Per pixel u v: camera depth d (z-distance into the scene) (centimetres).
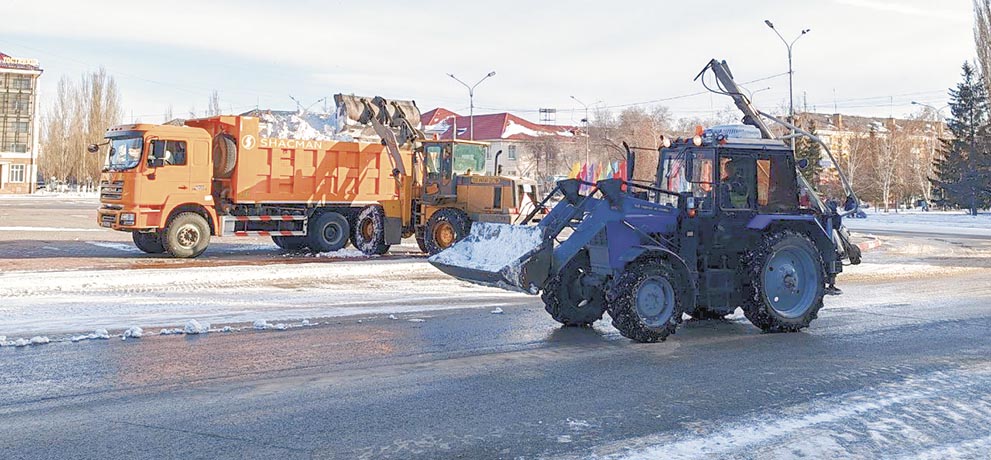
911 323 969
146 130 1669
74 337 795
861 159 6712
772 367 714
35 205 4866
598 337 857
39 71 7819
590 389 628
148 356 720
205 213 1764
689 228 878
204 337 816
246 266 1505
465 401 588
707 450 480
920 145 6962
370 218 1952
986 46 4997
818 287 915
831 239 985
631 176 971
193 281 1301
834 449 484
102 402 571
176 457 457
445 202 1933
